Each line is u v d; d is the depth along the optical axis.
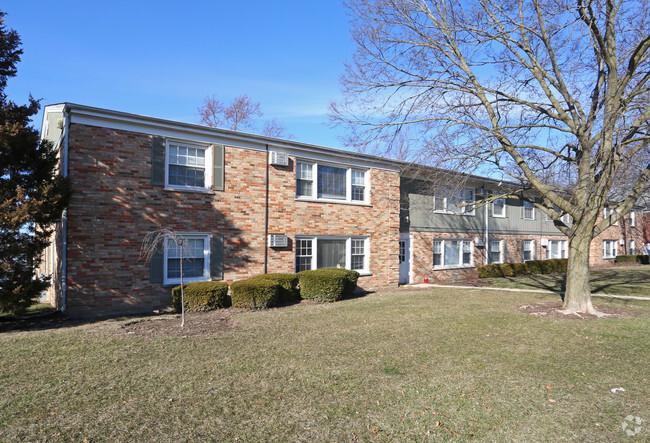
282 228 13.22
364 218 15.50
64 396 4.90
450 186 12.38
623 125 9.87
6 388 5.14
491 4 10.88
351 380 5.58
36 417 4.34
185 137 11.34
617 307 11.52
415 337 7.97
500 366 6.25
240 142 12.36
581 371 6.05
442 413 4.62
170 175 11.22
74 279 9.58
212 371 5.86
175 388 5.21
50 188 8.43
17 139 8.45
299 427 4.24
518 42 10.84
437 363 6.36
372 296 13.85
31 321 9.29
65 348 6.91
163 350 6.85
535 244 25.64
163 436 4.00
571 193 12.19
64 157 9.71
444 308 11.29
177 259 11.19
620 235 33.91
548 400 5.01
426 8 11.26
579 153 11.12
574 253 10.80
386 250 16.17
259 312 10.52
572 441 4.05
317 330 8.50
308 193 14.11
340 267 14.78
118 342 7.32
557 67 10.92
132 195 10.39
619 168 10.25
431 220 19.27
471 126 11.18
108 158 10.08
